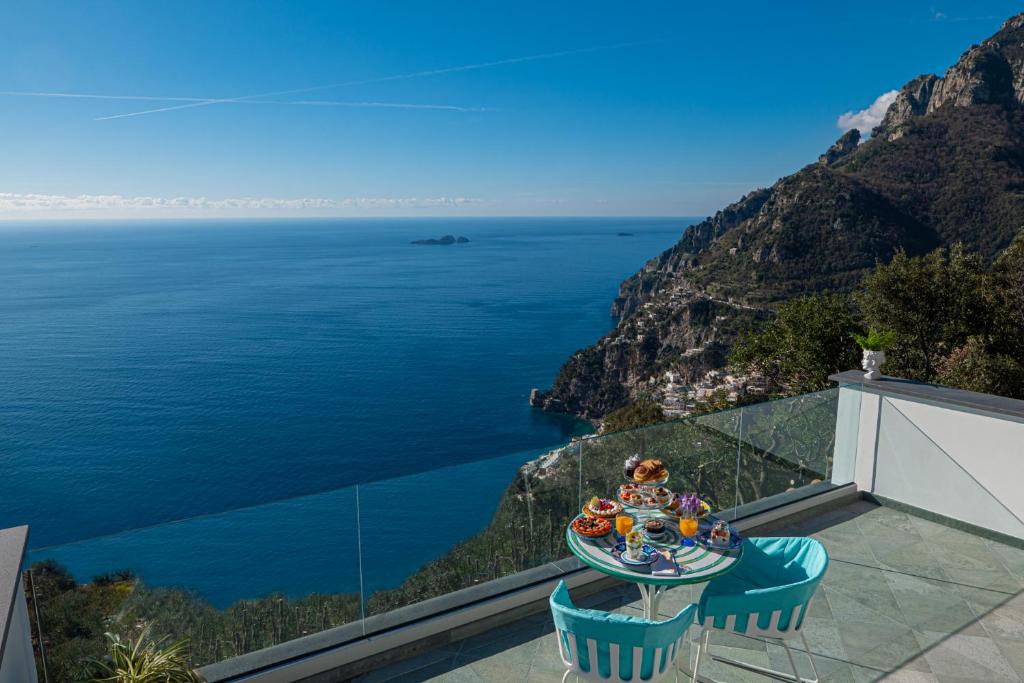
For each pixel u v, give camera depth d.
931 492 5.48
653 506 3.56
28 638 2.70
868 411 5.87
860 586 4.37
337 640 3.57
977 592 4.27
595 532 3.20
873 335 5.87
